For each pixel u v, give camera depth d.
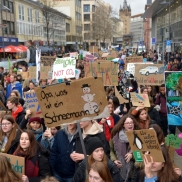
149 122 5.37
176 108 6.29
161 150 3.18
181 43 33.53
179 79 6.23
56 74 6.83
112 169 3.56
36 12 48.34
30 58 16.78
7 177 3.20
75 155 3.81
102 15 65.88
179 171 3.37
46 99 3.60
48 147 4.68
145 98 6.55
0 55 31.72
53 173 4.22
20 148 4.01
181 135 4.03
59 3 75.19
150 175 3.19
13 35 40.03
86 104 3.65
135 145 3.32
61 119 3.62
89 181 3.04
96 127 4.14
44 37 53.22
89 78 3.62
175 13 37.53
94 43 85.31
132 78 9.33
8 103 6.05
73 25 76.50
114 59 17.36
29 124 5.10
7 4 37.97
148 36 88.31
